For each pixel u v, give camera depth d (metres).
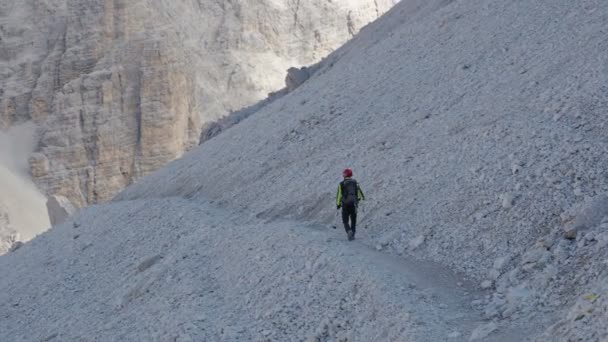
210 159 30.86
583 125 16.72
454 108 22.44
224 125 54.47
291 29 145.62
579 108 17.45
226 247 18.38
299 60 144.00
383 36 41.34
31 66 119.38
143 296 17.84
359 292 13.16
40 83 117.06
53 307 20.78
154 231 23.41
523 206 14.55
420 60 28.98
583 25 23.66
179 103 116.88
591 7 24.77
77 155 111.94
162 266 18.80
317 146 26.11
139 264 20.36
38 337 18.77
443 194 16.61
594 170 14.55
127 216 26.16
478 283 13.33
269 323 13.77
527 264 12.89
